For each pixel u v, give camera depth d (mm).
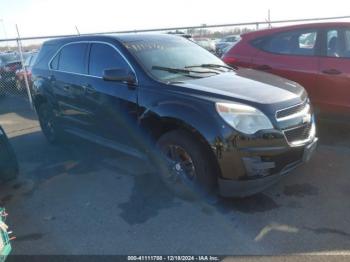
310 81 5336
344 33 5105
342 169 4227
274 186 3881
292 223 3197
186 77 3998
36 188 4258
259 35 5945
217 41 18172
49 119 5777
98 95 4383
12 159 4230
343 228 3082
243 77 4129
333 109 5234
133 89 3934
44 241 3172
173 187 3805
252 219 3297
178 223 3303
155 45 4438
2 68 11297
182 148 3561
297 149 3430
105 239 3135
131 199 3818
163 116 3578
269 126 3236
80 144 5695
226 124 3203
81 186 4223
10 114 8836
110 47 4348
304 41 5449
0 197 4086
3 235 2674
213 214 3414
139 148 4090
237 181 3264
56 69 5219
